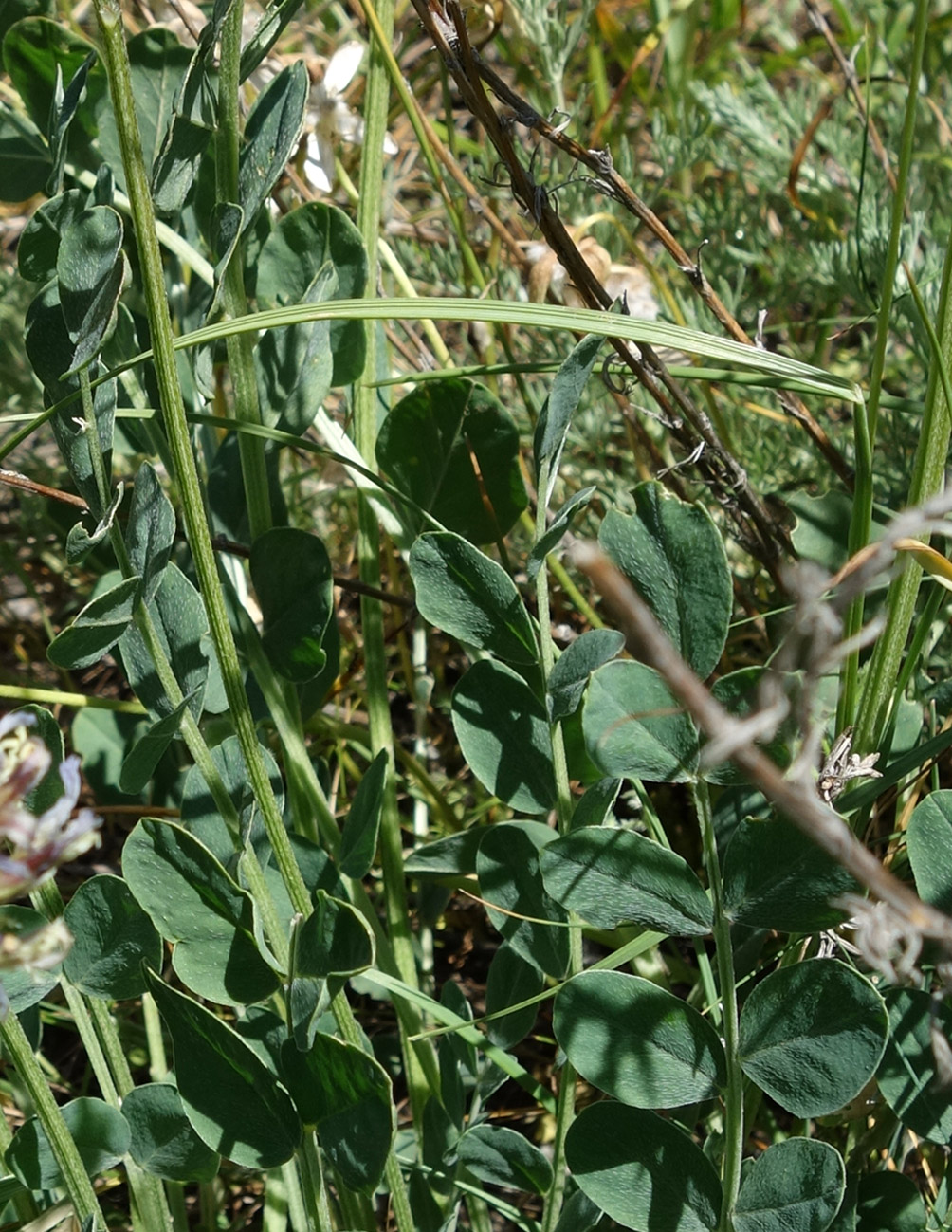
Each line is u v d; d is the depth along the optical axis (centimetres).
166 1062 37
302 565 31
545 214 33
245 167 30
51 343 28
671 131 62
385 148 40
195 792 29
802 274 51
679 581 26
